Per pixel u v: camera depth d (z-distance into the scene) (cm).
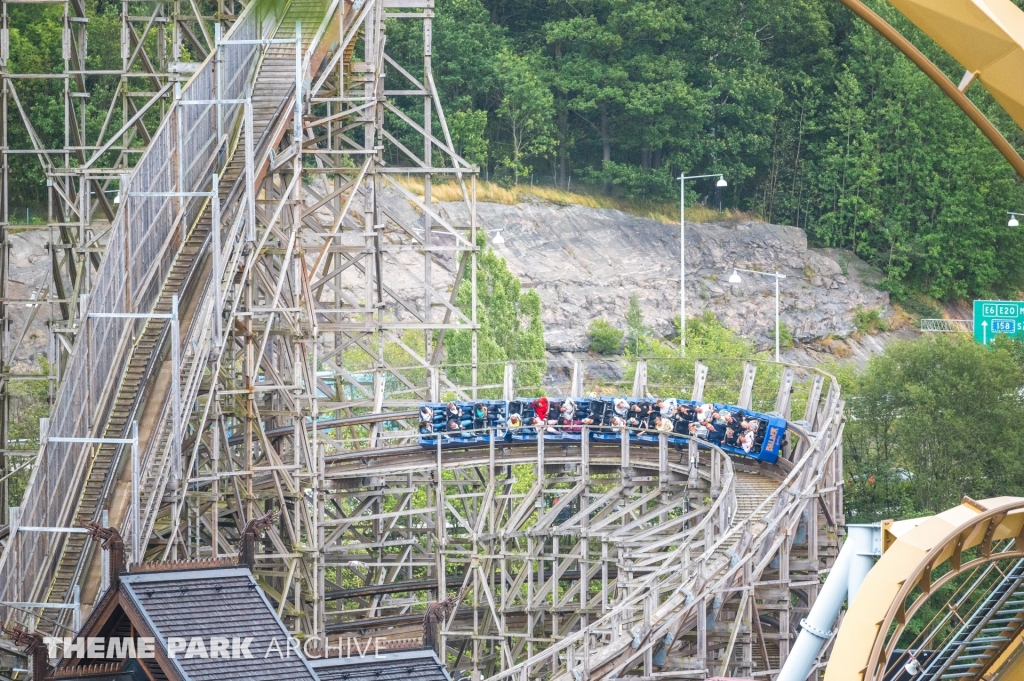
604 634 8088
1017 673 5325
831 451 8562
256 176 8181
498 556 8788
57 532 6575
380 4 9525
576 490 8950
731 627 7662
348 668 5284
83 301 6900
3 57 9312
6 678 5772
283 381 8862
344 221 10150
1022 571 5638
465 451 9444
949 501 12344
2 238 9344
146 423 7062
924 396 12675
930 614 10294
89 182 9506
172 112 7688
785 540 7988
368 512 9669
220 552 8212
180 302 7581
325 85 9669
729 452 9200
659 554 7962
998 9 3841
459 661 9681
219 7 9869
